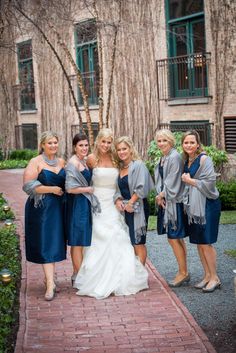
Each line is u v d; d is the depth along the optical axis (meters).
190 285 7.46
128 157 7.27
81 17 20.22
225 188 13.62
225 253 9.16
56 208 7.07
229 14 15.23
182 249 7.38
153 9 17.88
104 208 7.27
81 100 22.44
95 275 7.03
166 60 17.39
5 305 6.02
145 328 5.92
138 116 18.84
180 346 5.43
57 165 7.17
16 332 5.85
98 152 7.34
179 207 7.19
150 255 9.17
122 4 18.52
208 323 6.06
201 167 6.94
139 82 18.64
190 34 16.92
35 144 26.86
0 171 22.98
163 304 6.68
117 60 19.33
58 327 5.99
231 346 5.45
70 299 6.95
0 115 29.12
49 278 7.03
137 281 7.14
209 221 6.98
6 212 12.47
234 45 15.22
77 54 21.73
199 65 16.62
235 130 15.51
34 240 7.02
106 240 7.09
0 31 14.98
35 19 20.14
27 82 26.67
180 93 17.58
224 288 7.26
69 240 7.14
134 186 7.22
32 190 6.97
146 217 7.42
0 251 8.55
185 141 7.02
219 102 15.83
